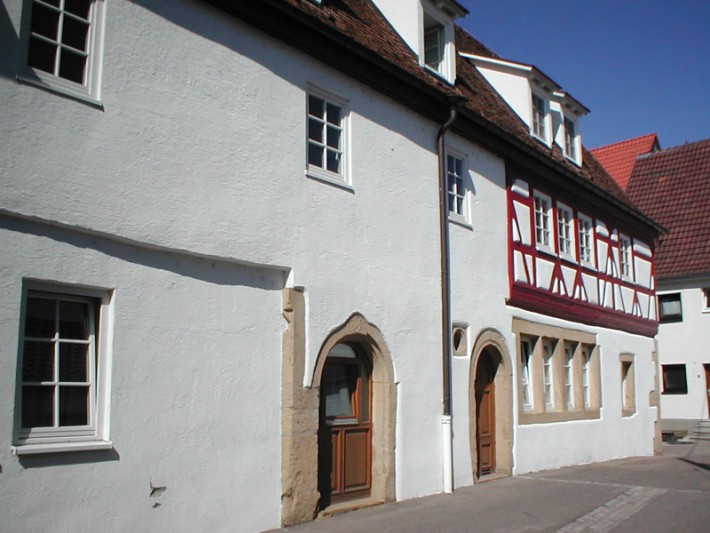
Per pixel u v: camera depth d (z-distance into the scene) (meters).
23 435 5.95
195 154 7.50
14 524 5.72
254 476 7.86
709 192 28.92
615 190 19.92
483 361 12.91
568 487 11.73
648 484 12.38
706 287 26.70
